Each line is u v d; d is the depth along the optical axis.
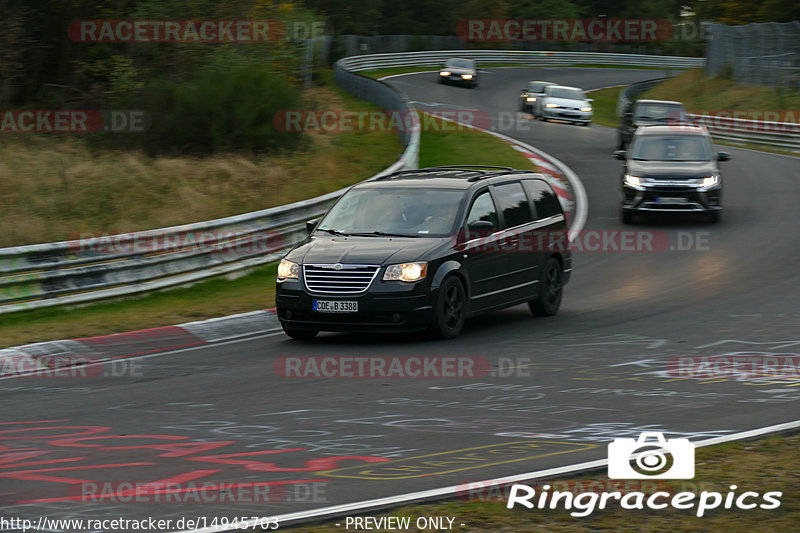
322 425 26.69
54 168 89.19
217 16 126.81
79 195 79.12
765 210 80.25
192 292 56.19
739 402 28.39
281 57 134.75
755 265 58.66
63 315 50.25
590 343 38.72
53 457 23.94
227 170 89.00
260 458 23.41
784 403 28.11
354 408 28.70
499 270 43.09
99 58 125.94
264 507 19.50
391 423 26.73
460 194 42.75
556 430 25.59
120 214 73.88
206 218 73.56
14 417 28.89
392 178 45.75
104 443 25.28
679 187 73.62
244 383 32.91
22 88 129.25
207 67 118.44
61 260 52.72
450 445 24.27
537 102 158.88
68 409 29.81
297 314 40.16
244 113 101.00
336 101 152.25
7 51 122.19
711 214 75.19
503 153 108.62
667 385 30.97
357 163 100.44
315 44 179.88
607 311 46.78
